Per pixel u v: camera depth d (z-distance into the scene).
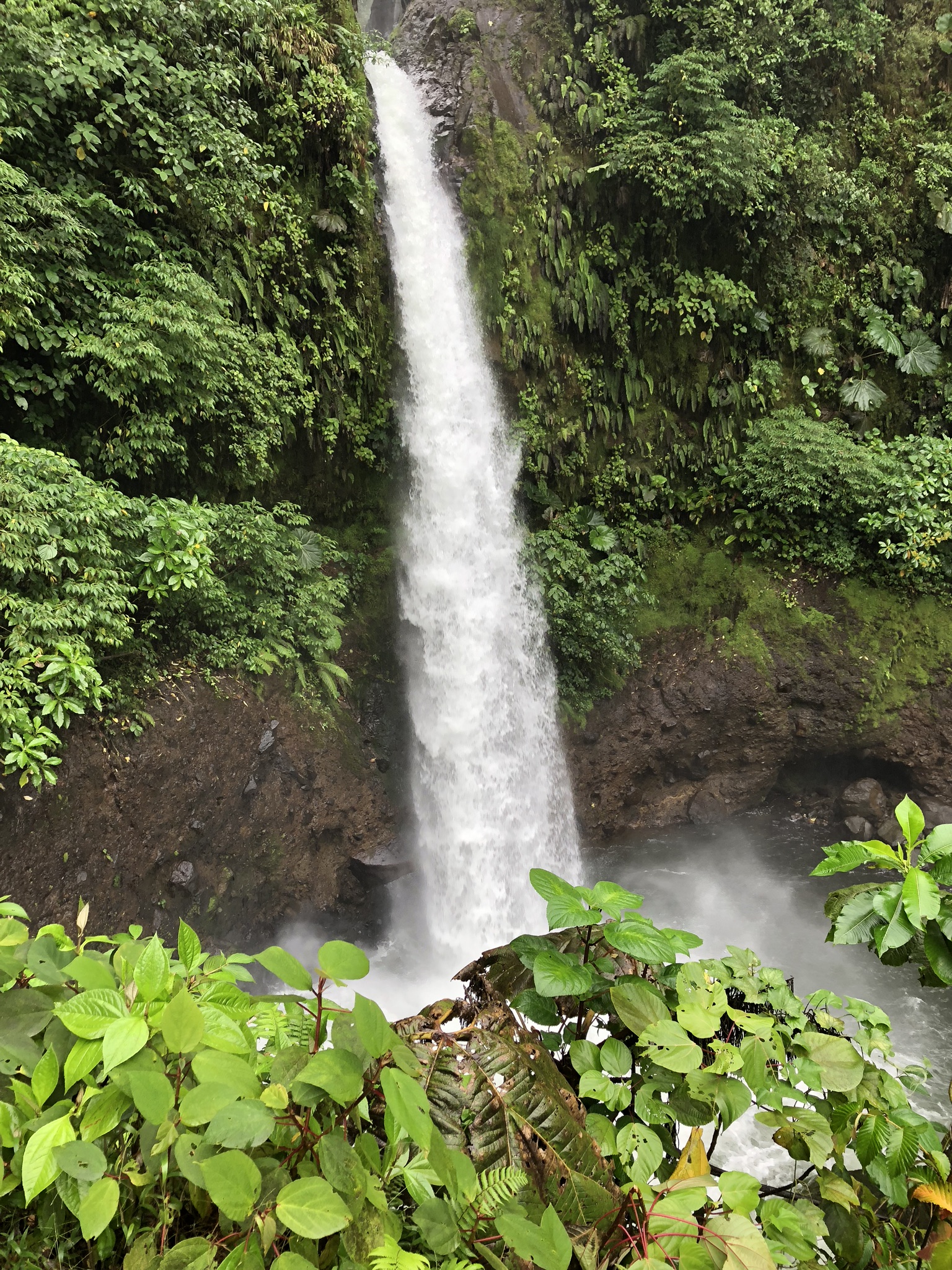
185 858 7.90
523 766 12.02
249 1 8.91
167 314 7.83
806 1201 1.45
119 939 1.49
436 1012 1.51
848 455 12.72
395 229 11.50
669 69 12.15
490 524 12.32
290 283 10.17
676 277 13.07
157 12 7.93
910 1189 1.67
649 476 13.52
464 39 13.24
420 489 11.73
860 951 9.57
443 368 11.95
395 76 12.79
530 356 12.64
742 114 12.41
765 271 13.66
